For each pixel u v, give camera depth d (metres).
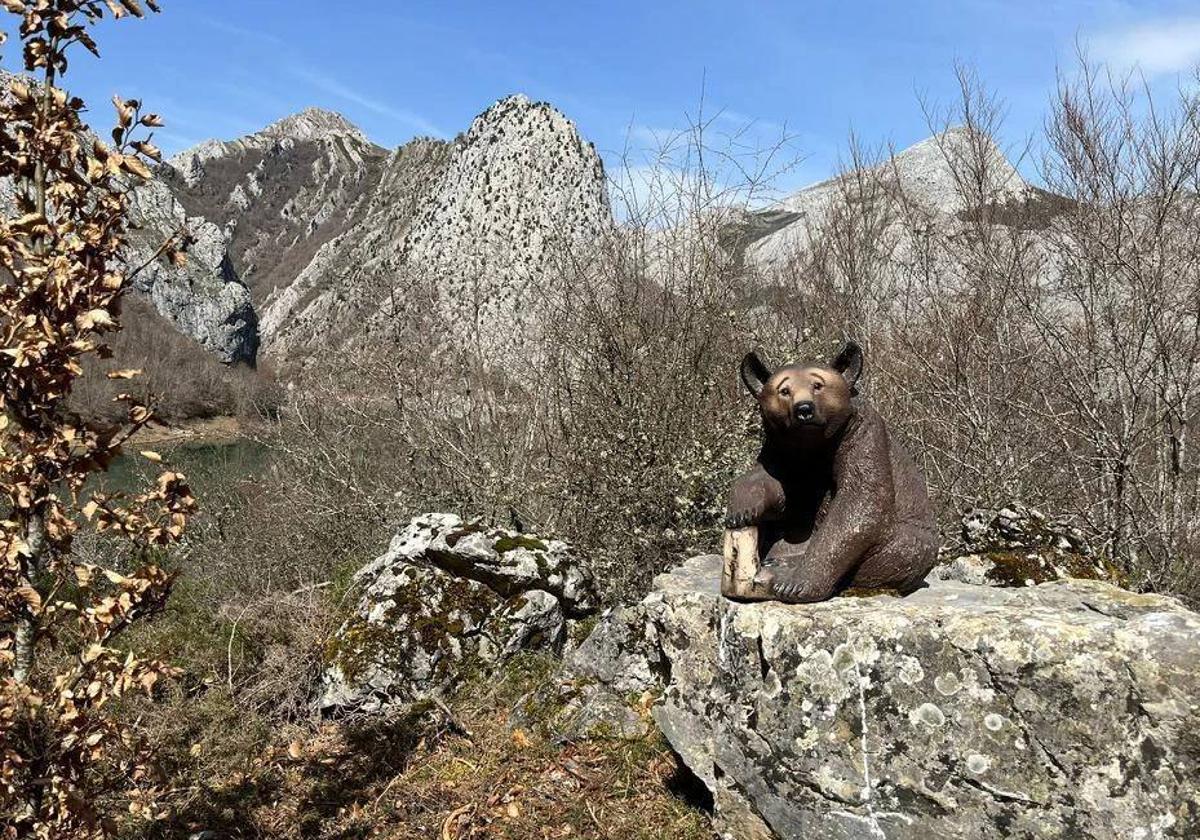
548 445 6.87
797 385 3.09
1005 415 7.04
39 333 2.12
